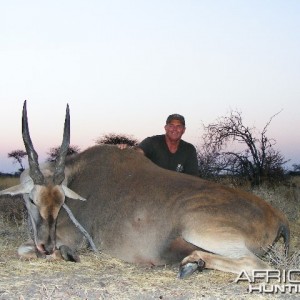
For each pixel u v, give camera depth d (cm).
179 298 265
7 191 345
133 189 350
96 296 266
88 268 324
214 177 852
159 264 334
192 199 328
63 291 273
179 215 326
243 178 859
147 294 271
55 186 340
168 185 342
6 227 454
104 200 358
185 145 434
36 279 296
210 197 327
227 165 868
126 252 341
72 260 339
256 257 302
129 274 311
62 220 361
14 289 276
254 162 860
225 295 270
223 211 319
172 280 297
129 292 274
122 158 372
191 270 300
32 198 338
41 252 338
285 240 333
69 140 346
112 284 287
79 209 366
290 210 571
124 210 345
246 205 324
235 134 866
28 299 259
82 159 383
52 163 369
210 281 296
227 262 299
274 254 325
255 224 318
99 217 355
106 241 350
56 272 312
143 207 339
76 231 361
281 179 856
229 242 309
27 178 351
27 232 413
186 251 324
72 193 344
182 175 352
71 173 378
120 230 343
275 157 860
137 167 364
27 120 341
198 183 340
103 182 365
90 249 362
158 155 424
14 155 1573
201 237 314
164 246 329
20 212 536
